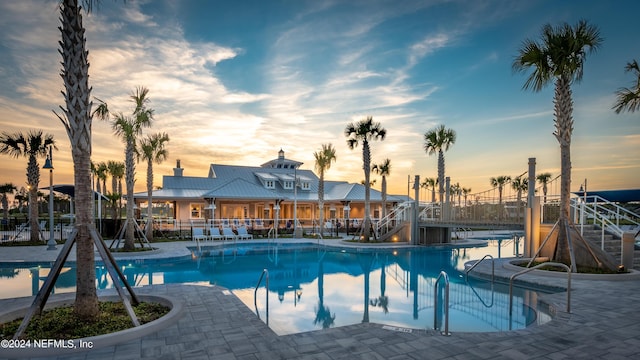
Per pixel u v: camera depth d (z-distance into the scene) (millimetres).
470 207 17984
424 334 5473
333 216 35281
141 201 29766
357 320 7566
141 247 17328
